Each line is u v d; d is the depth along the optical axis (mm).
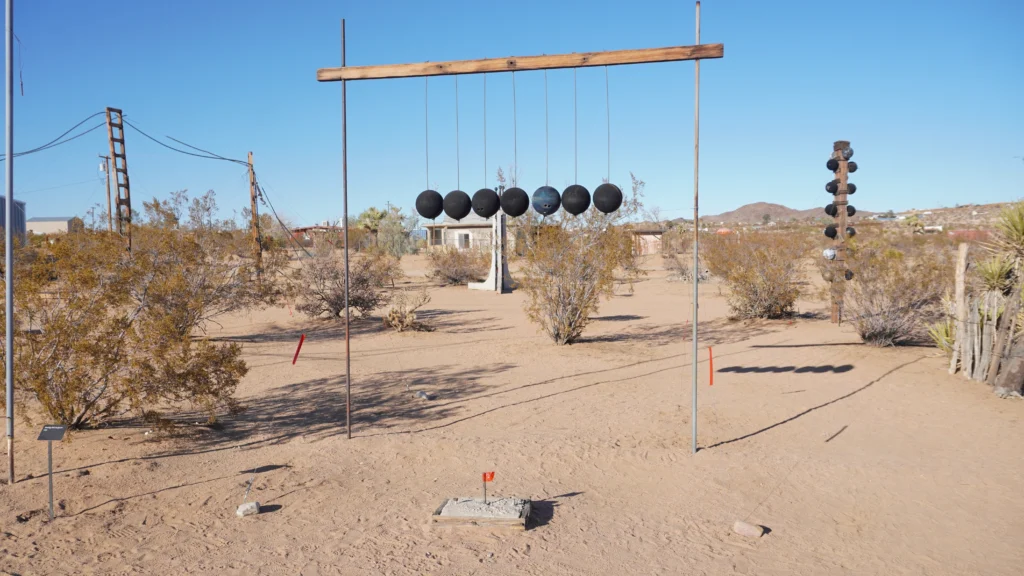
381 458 7754
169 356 8414
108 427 8828
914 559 5125
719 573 4918
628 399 10555
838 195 17703
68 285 8344
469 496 6523
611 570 4973
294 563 5117
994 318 11031
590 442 8273
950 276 15289
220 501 6398
